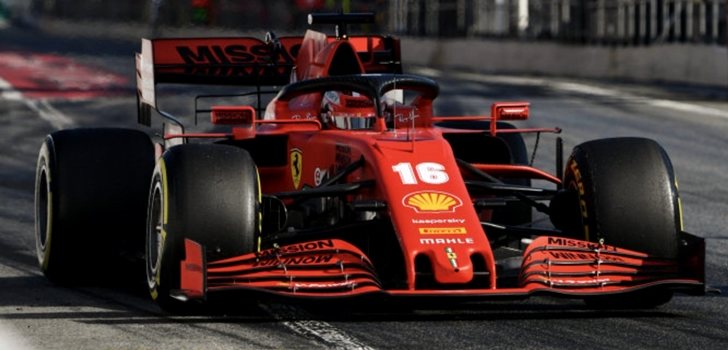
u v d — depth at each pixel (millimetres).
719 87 88000
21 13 157875
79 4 122812
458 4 124750
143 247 27406
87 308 25172
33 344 21734
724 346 21734
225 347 21422
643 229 24047
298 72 30672
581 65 104312
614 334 22641
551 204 25672
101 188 27641
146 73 31859
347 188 24312
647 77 96562
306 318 23844
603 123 64625
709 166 49531
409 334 22469
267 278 22312
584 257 23328
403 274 24203
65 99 77000
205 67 35094
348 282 22266
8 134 60250
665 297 24469
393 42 34531
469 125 31578
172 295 22766
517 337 22312
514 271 26969
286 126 28234
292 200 28000
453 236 22812
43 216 28844
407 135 25484
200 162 23578
